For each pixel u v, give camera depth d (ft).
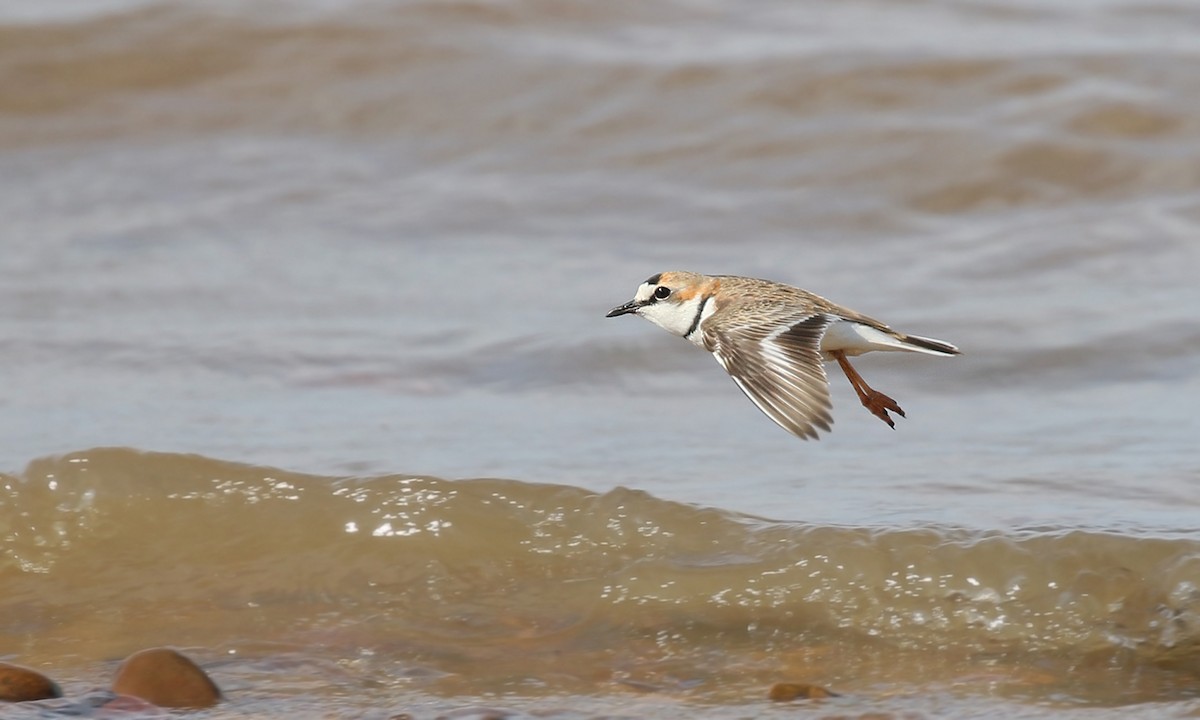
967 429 47.09
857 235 65.77
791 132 72.28
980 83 74.23
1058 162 69.00
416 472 42.91
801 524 37.86
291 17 81.61
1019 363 52.65
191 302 59.16
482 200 69.46
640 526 38.32
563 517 38.83
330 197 70.13
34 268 62.59
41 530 39.81
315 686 32.81
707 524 38.22
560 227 67.21
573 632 35.24
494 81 77.36
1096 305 57.16
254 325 56.75
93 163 73.46
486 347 54.90
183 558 38.73
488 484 39.86
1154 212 65.57
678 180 70.49
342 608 36.60
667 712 31.30
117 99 77.82
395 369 52.80
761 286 35.99
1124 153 69.15
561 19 82.43
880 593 35.55
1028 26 80.79
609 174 71.26
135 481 40.78
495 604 36.45
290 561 38.32
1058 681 32.60
